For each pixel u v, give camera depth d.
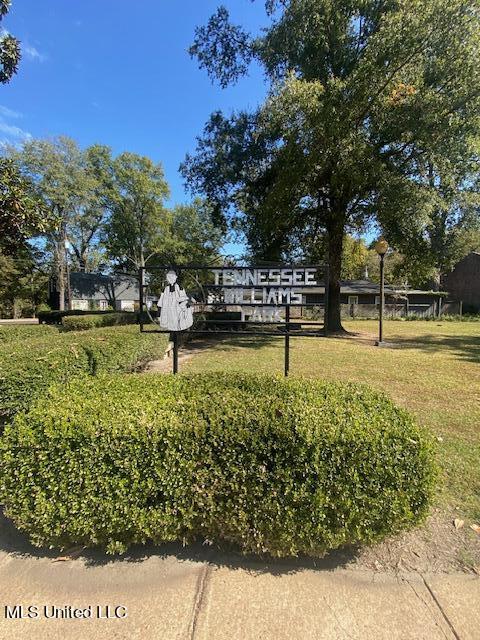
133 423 1.85
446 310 27.80
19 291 34.28
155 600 1.62
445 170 10.40
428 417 4.11
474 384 5.71
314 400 2.29
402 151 11.02
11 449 1.85
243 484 1.79
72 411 1.99
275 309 3.84
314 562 1.85
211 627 1.48
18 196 4.14
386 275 29.89
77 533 1.81
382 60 8.88
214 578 1.74
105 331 6.03
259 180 12.70
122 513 1.79
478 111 9.08
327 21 9.96
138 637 1.44
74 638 1.43
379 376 6.25
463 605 1.61
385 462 1.78
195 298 3.90
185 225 37.00
